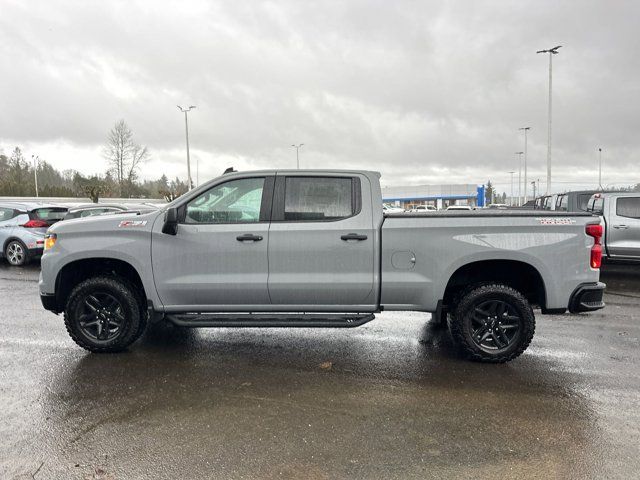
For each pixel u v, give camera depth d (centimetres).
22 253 1178
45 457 303
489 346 476
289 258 466
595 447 316
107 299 498
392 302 471
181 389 411
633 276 1061
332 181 476
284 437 329
